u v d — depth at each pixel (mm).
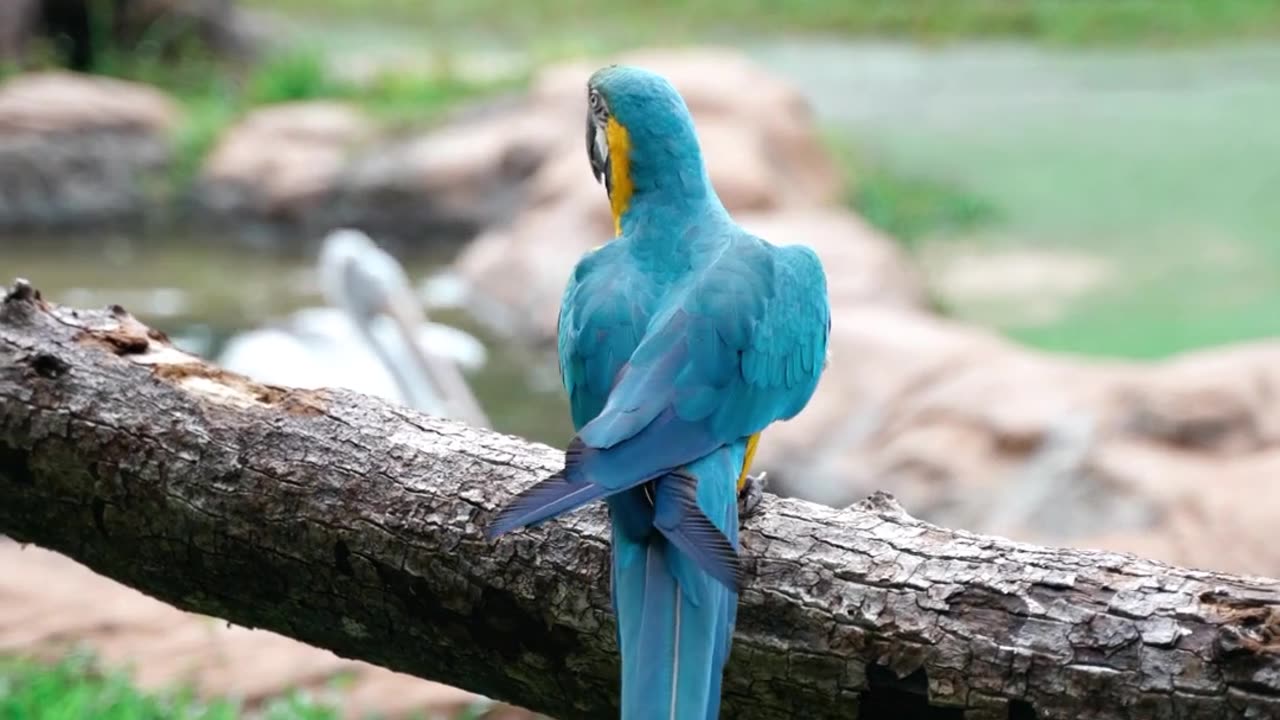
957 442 11766
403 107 22078
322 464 5152
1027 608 4352
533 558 4805
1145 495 10734
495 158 20016
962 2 35438
